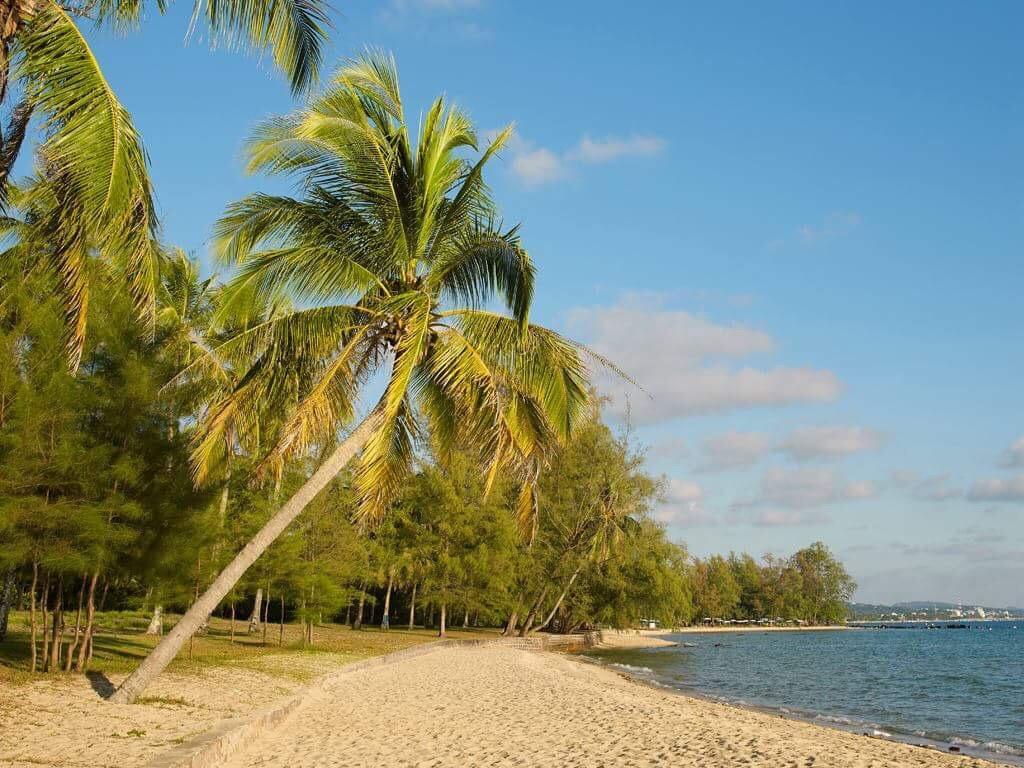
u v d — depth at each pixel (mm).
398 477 16500
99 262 15172
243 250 15219
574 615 58688
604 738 13773
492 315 15516
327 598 31172
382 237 15352
